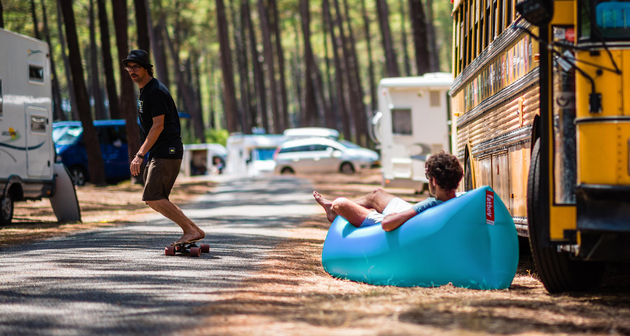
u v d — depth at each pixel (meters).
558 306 9.55
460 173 11.89
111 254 14.89
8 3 68.94
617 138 9.30
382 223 11.87
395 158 37.06
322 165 65.00
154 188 14.39
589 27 9.48
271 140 70.50
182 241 14.70
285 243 17.62
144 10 45.69
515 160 12.98
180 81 103.56
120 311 9.05
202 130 98.75
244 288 10.83
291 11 104.38
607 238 9.27
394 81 37.06
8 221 23.94
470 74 17.95
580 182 9.48
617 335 7.91
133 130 44.72
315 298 10.16
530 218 10.86
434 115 36.91
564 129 9.85
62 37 83.00
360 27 111.50
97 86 87.31
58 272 12.31
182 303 9.56
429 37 96.94
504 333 7.84
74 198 25.67
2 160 23.30
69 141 49.00
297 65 135.12
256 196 38.75
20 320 8.55
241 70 106.06
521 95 12.50
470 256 11.34
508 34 13.49
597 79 9.41
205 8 100.19
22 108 24.80
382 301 9.77
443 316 8.59
